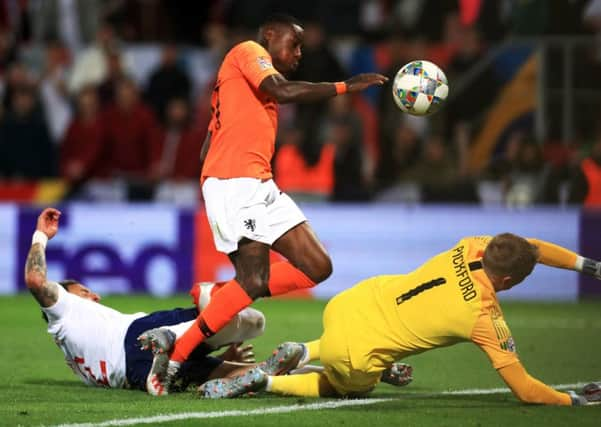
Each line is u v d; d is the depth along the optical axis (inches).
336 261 1875.0
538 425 729.6
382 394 872.9
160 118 2175.2
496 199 1943.9
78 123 2055.9
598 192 1883.6
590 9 1996.8
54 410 778.8
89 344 885.8
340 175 1990.7
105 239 1870.1
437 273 801.6
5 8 2346.2
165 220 1872.5
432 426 724.0
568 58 1943.9
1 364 1061.8
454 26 2209.6
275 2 2266.2
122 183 2032.5
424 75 923.4
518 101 1988.2
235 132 911.0
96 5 2345.0
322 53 2078.0
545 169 1898.4
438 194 1963.6
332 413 768.3
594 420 746.2
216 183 909.2
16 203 2026.3
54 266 1863.9
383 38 2289.6
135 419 740.0
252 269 886.4
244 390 827.4
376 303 818.2
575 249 1818.4
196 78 2228.1
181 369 879.7
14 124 2092.8
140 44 2368.4
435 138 1990.7
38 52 2274.9
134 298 1788.9
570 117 1934.1
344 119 1996.8
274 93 884.6
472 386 930.7
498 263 778.8
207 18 2397.9
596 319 1515.7
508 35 2190.0
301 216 943.0
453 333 789.2
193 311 901.8
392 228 1865.2
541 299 1830.7
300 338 1273.4
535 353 1155.3
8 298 1798.7
